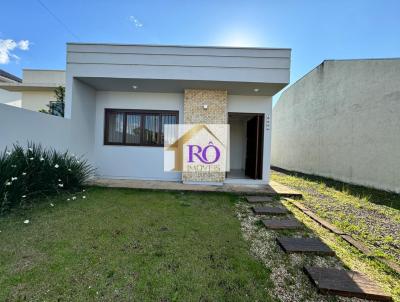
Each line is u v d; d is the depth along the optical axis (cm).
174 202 506
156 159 772
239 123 1088
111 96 770
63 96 895
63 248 278
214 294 210
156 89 732
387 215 475
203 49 629
